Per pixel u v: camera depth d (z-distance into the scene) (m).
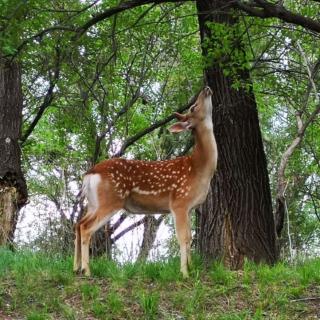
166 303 10.47
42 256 12.77
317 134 24.45
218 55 13.18
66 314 9.90
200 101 12.11
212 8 14.39
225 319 9.80
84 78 20.41
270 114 26.34
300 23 12.50
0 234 18.55
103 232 16.59
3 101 20.70
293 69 18.47
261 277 11.52
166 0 13.91
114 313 10.05
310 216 28.39
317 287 11.08
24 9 13.29
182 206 11.89
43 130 29.11
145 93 25.03
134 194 12.09
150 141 27.58
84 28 13.91
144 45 21.36
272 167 26.64
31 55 17.41
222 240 14.16
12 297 10.46
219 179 14.30
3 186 19.77
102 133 23.16
